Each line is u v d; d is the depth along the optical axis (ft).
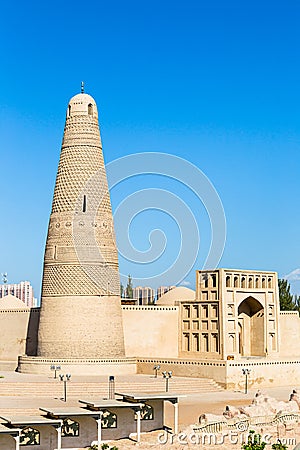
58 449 164.55
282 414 185.78
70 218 257.55
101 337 255.09
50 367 245.86
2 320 302.04
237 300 271.28
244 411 189.06
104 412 178.60
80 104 263.49
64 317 254.88
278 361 256.73
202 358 269.85
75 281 255.29
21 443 166.81
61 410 170.19
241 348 281.95
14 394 216.95
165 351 278.87
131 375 255.09
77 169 260.01
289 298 398.62
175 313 280.51
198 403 213.66
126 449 166.09
